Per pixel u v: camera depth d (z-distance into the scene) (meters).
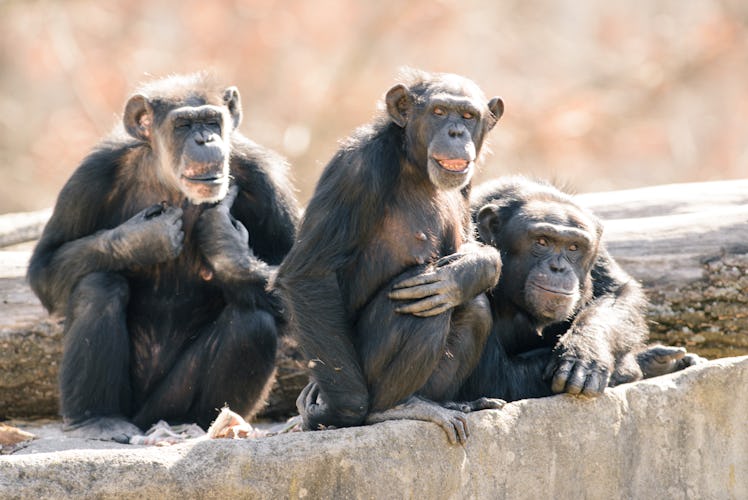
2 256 15.23
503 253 11.79
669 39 36.22
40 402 14.88
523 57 37.38
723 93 35.88
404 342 10.40
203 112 12.75
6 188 35.03
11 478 8.80
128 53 34.47
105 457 9.05
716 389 11.41
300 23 34.12
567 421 10.58
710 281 14.62
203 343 13.17
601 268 12.62
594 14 39.25
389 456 9.74
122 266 12.79
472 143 10.79
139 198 13.41
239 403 13.06
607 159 34.53
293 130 33.84
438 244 11.21
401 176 11.09
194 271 13.45
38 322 14.59
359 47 34.38
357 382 10.40
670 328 14.81
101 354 12.55
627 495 10.91
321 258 10.53
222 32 34.09
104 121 34.16
